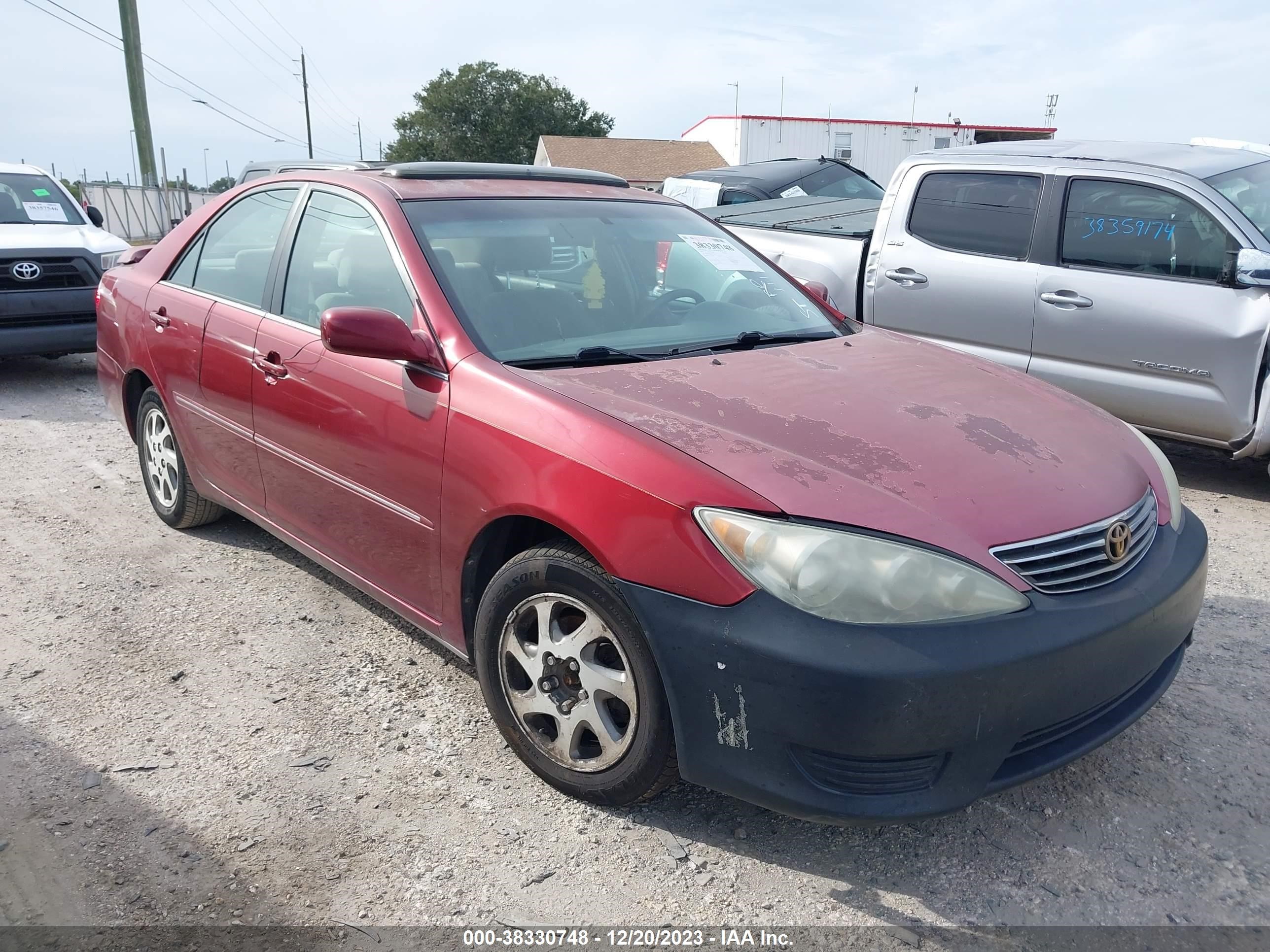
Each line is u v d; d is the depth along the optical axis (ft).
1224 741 10.15
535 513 8.67
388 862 8.37
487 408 9.27
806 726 7.32
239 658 11.81
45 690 11.05
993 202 19.81
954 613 7.37
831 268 22.68
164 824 8.82
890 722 7.18
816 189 40.86
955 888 8.11
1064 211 18.81
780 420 8.80
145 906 7.86
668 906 7.90
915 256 20.76
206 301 13.73
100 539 15.53
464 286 10.43
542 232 11.61
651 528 7.91
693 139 151.53
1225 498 17.88
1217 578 14.21
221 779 9.46
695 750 7.91
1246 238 16.81
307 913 7.80
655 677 8.05
